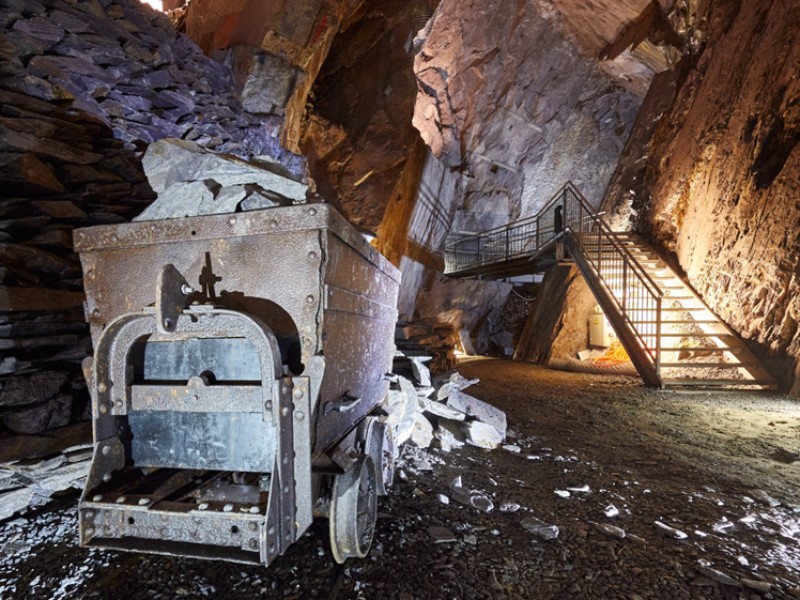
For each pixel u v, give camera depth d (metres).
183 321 1.79
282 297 1.79
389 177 9.53
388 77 10.15
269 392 1.65
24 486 2.51
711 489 3.18
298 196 2.72
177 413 1.89
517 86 15.12
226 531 1.61
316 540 2.26
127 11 5.26
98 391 1.78
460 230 17.33
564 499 2.97
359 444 2.28
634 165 13.37
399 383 3.87
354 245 2.11
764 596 1.93
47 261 2.98
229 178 2.90
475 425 4.19
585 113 16.59
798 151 6.73
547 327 11.82
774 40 8.03
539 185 17.84
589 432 4.77
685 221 10.02
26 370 2.72
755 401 6.19
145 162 3.27
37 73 3.71
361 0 8.86
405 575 2.01
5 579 1.96
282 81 6.99
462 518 2.62
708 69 10.73
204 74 6.13
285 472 1.65
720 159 8.88
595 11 13.24
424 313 13.95
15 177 3.02
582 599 1.89
